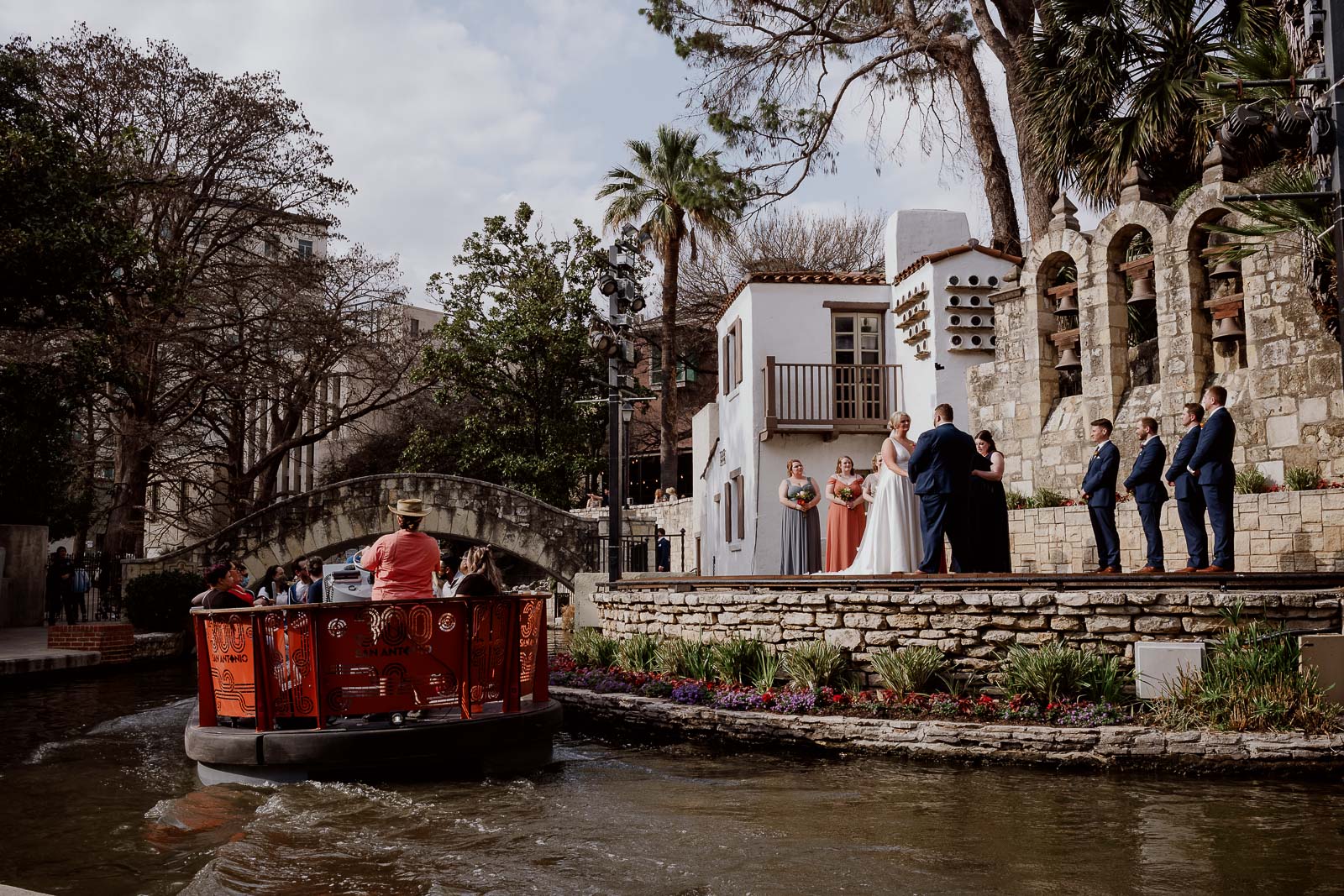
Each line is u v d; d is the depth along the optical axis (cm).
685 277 4353
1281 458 1341
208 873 580
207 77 2952
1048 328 1731
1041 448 1697
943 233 2244
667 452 3303
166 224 3038
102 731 1158
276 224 3153
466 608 884
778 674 1138
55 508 2855
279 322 3102
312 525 2600
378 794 788
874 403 2228
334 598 1106
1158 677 922
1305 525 1220
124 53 2834
